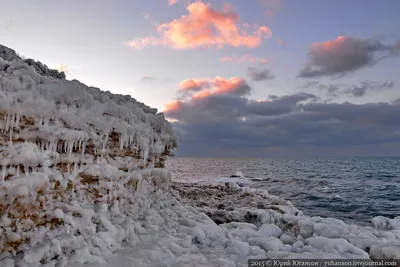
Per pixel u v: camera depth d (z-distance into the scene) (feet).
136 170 25.36
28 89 15.57
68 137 16.89
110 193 20.80
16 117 14.35
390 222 35.09
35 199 14.56
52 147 16.31
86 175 18.99
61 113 17.10
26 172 14.47
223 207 45.83
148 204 26.11
